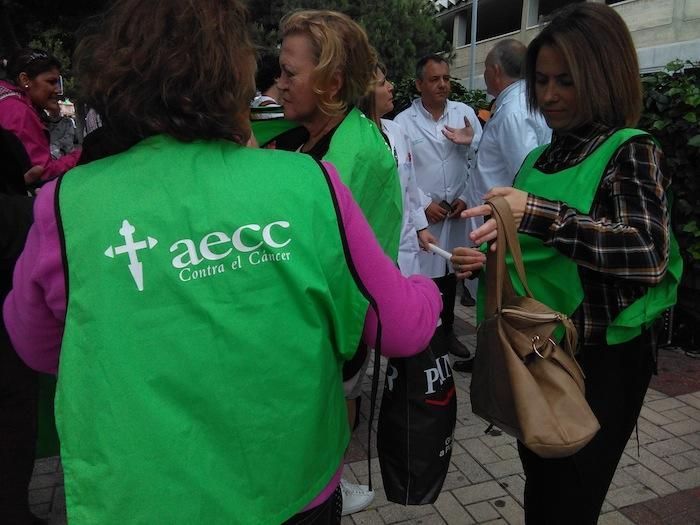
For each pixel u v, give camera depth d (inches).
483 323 58.5
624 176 56.7
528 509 67.8
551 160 65.8
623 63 59.2
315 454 39.6
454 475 105.8
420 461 64.6
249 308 36.0
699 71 153.8
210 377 35.4
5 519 79.6
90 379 34.6
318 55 68.4
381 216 72.3
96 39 38.3
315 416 38.6
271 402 36.7
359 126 71.2
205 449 35.5
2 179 78.4
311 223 37.9
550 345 55.3
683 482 102.4
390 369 65.1
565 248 55.2
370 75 71.8
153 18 36.6
